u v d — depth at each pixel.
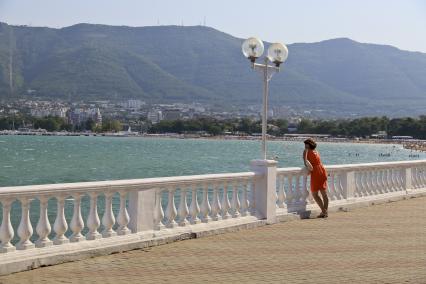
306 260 11.21
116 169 80.06
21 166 83.69
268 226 15.18
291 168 16.64
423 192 23.66
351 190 19.38
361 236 13.92
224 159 110.62
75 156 114.25
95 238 11.23
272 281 9.61
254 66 15.59
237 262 10.95
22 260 9.80
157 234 12.36
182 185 13.04
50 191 10.25
